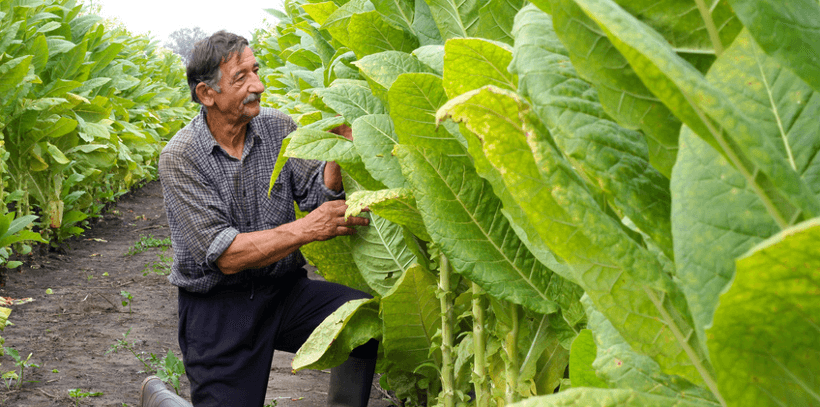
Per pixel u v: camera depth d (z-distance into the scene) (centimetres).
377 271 228
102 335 443
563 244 78
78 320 474
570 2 65
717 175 60
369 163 173
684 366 74
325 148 186
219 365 251
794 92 64
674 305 67
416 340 213
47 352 407
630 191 70
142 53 1146
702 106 48
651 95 65
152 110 1115
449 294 187
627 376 88
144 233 821
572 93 76
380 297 227
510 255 146
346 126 239
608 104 67
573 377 110
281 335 263
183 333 263
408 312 204
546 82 77
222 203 249
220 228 244
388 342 212
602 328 95
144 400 289
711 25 66
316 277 506
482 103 83
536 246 112
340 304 253
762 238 56
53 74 640
